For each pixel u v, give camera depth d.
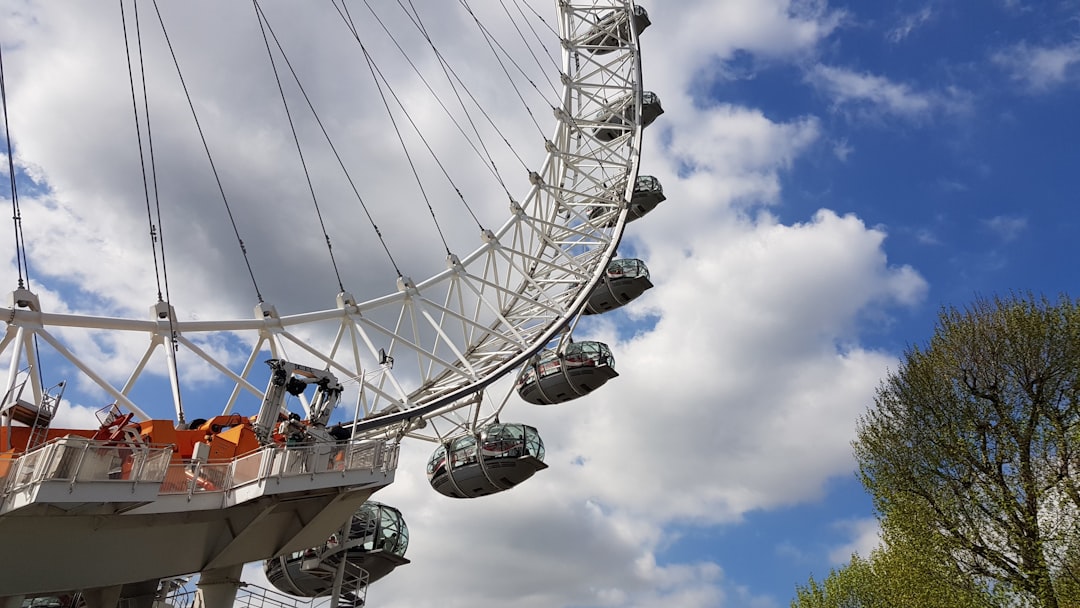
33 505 19.81
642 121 56.31
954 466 23.77
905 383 26.28
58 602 29.81
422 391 41.16
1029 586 20.84
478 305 45.09
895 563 24.38
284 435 27.73
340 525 28.94
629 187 52.06
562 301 47.00
